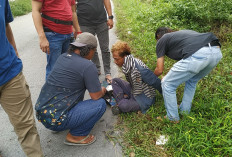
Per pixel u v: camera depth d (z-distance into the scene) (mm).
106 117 2727
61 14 2609
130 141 2270
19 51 5367
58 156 2227
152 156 2084
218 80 2998
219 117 2305
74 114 2107
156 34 2549
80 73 2059
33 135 1923
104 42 3463
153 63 3799
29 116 1858
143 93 2676
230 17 4500
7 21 1882
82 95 2262
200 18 4711
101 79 3674
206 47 1990
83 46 2088
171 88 2232
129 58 2557
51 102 2051
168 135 2281
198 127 2240
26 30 7242
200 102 2592
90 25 3312
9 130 2645
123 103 2621
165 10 5516
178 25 4918
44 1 2480
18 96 1754
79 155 2213
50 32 2650
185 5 4949
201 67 2020
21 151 2318
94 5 3189
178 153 2029
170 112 2355
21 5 10719
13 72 1694
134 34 5316
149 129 2426
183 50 2068
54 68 2150
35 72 4168
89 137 2344
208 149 1994
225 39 4254
